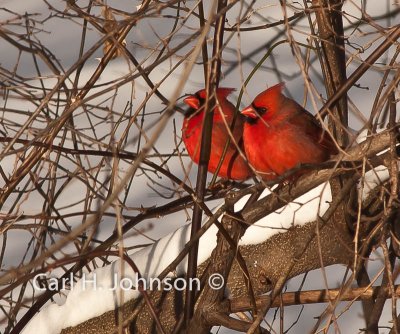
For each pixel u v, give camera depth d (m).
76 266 8.29
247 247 7.51
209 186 8.54
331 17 7.39
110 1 11.37
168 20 11.02
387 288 6.85
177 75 10.90
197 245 6.97
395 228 7.26
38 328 7.80
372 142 6.34
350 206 7.16
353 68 10.98
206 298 7.05
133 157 7.58
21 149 6.41
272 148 7.36
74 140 8.84
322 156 7.35
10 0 11.52
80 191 10.52
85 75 11.09
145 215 8.12
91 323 7.63
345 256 7.47
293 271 7.55
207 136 6.83
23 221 10.34
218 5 6.54
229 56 11.13
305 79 5.76
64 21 12.05
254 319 6.84
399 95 6.37
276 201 6.77
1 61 11.55
